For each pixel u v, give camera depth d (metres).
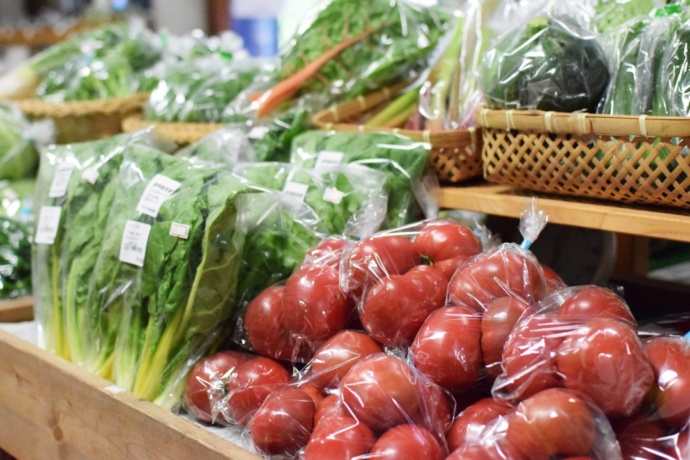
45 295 1.30
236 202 1.06
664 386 0.72
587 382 0.70
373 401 0.78
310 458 0.78
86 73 2.23
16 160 2.04
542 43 1.09
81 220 1.25
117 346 1.15
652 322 1.08
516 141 1.10
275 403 0.87
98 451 1.03
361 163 1.32
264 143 1.49
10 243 1.62
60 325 1.27
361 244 0.98
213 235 1.04
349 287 0.95
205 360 1.05
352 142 1.38
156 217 1.09
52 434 1.13
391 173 1.29
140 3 3.81
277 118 1.54
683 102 0.95
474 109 1.30
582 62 1.07
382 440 0.76
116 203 1.19
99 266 1.17
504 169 1.14
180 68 1.97
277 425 0.86
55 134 2.14
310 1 3.98
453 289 0.89
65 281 1.25
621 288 1.24
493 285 0.86
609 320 0.75
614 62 1.08
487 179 1.21
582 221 1.03
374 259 0.94
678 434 0.71
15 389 1.22
